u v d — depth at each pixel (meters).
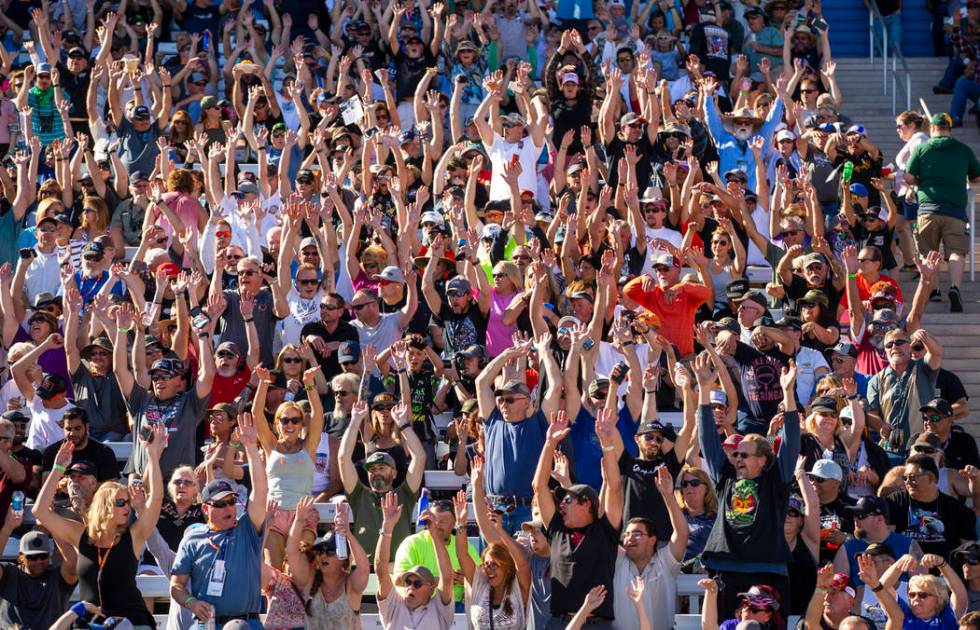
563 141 33.62
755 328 26.34
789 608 21.47
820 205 33.59
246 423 21.00
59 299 28.62
